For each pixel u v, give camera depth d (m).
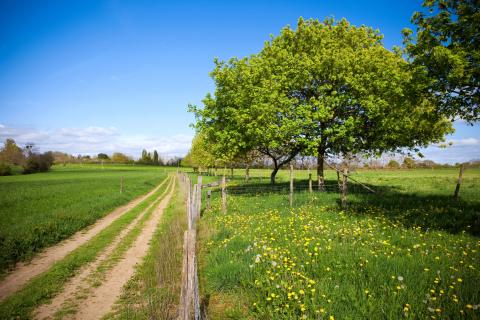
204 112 24.11
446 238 8.45
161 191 36.78
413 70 11.87
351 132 19.92
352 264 6.49
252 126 19.44
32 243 11.02
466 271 5.87
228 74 22.94
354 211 12.66
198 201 14.38
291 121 18.66
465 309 4.57
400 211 12.55
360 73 19.41
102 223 15.97
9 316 6.14
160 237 11.76
